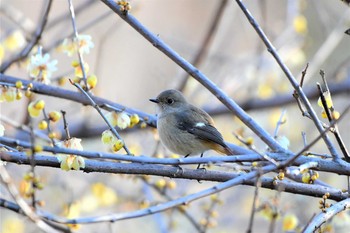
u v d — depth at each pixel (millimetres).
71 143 7434
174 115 10820
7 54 13086
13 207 7434
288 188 8125
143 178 10781
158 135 11148
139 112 10555
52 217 6992
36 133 10852
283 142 8820
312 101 14891
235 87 14742
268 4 18641
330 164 8047
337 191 8156
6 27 13539
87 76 8750
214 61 15906
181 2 20312
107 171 7746
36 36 10297
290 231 8977
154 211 6930
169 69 18344
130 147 11008
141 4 14445
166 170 8055
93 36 17094
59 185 12758
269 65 14398
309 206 13812
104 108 10086
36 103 7469
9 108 14867
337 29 14695
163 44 8648
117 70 17984
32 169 7027
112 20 16938
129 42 18312
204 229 10406
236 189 15391
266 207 8672
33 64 8602
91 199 11922
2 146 7512
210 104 14523
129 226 14398
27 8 18609
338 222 8734
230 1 16109
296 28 13859
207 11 20203
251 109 14508
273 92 14977
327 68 17516
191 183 14078
